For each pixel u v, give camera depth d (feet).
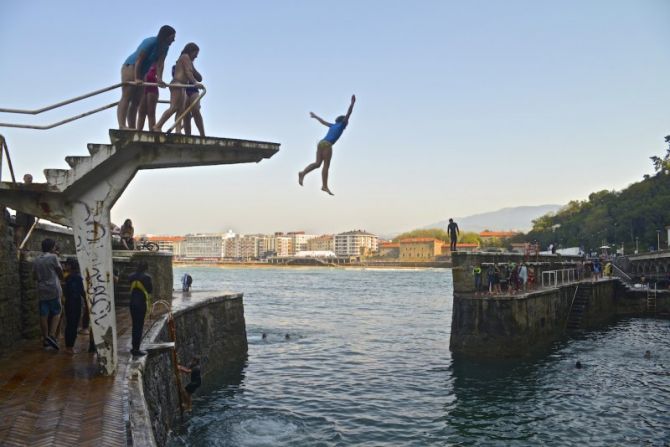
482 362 76.89
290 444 43.62
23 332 40.57
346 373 70.28
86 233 30.22
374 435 46.75
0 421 22.57
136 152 29.84
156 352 37.11
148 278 35.22
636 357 80.64
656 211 321.11
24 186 28.71
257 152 31.24
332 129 24.03
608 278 139.95
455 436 46.88
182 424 45.32
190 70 30.58
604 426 49.73
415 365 75.36
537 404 56.39
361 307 170.91
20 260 40.11
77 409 24.44
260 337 101.60
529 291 88.63
